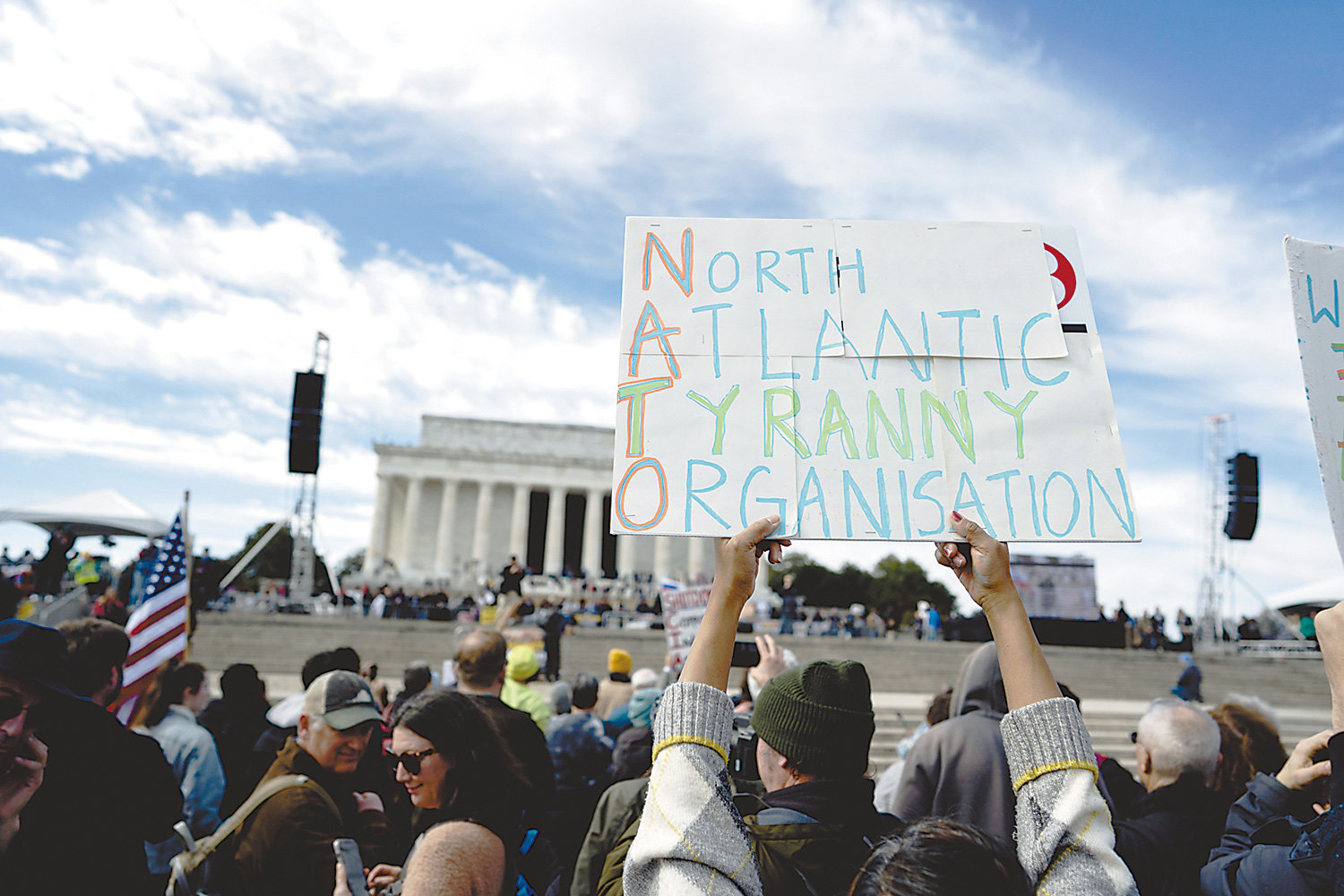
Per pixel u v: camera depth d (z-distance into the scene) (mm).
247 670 6887
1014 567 33844
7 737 2439
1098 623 33594
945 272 2859
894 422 2684
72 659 4039
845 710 2705
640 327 2758
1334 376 2494
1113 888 1796
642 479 2609
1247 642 38969
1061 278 2896
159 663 7410
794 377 2719
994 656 4195
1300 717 24234
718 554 2207
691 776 1870
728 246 2867
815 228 2902
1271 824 3010
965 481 2629
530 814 3963
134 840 2844
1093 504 2635
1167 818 3674
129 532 24438
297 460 24812
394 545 84000
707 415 2672
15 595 3996
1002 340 2787
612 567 87438
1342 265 2578
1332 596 16219
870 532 2568
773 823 2572
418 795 3260
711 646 2068
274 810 3680
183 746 5359
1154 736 3885
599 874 3982
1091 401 2750
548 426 84812
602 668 31031
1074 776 1949
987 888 1604
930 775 4012
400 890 3350
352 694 4109
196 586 28844
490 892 2979
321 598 40750
